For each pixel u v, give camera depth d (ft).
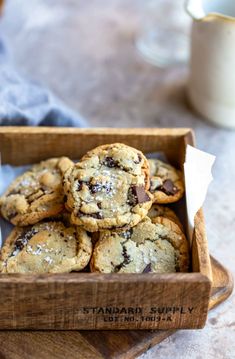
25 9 3.80
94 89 3.24
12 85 2.64
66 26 3.68
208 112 3.01
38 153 2.38
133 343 2.01
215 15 2.64
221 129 3.00
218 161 2.80
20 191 2.27
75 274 1.88
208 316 2.15
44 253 2.07
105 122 3.03
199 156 2.16
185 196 2.21
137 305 1.93
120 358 1.98
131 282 1.86
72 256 2.05
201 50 2.84
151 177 2.24
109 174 2.10
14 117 2.51
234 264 2.33
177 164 2.39
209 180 2.12
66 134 2.32
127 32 3.65
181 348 2.06
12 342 1.99
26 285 1.86
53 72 3.34
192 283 1.87
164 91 3.23
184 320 1.98
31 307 1.92
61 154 2.38
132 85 3.27
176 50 3.51
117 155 2.14
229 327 2.12
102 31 3.65
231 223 2.50
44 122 2.69
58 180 2.26
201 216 2.05
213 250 2.38
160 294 1.90
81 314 1.95
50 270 2.00
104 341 2.01
